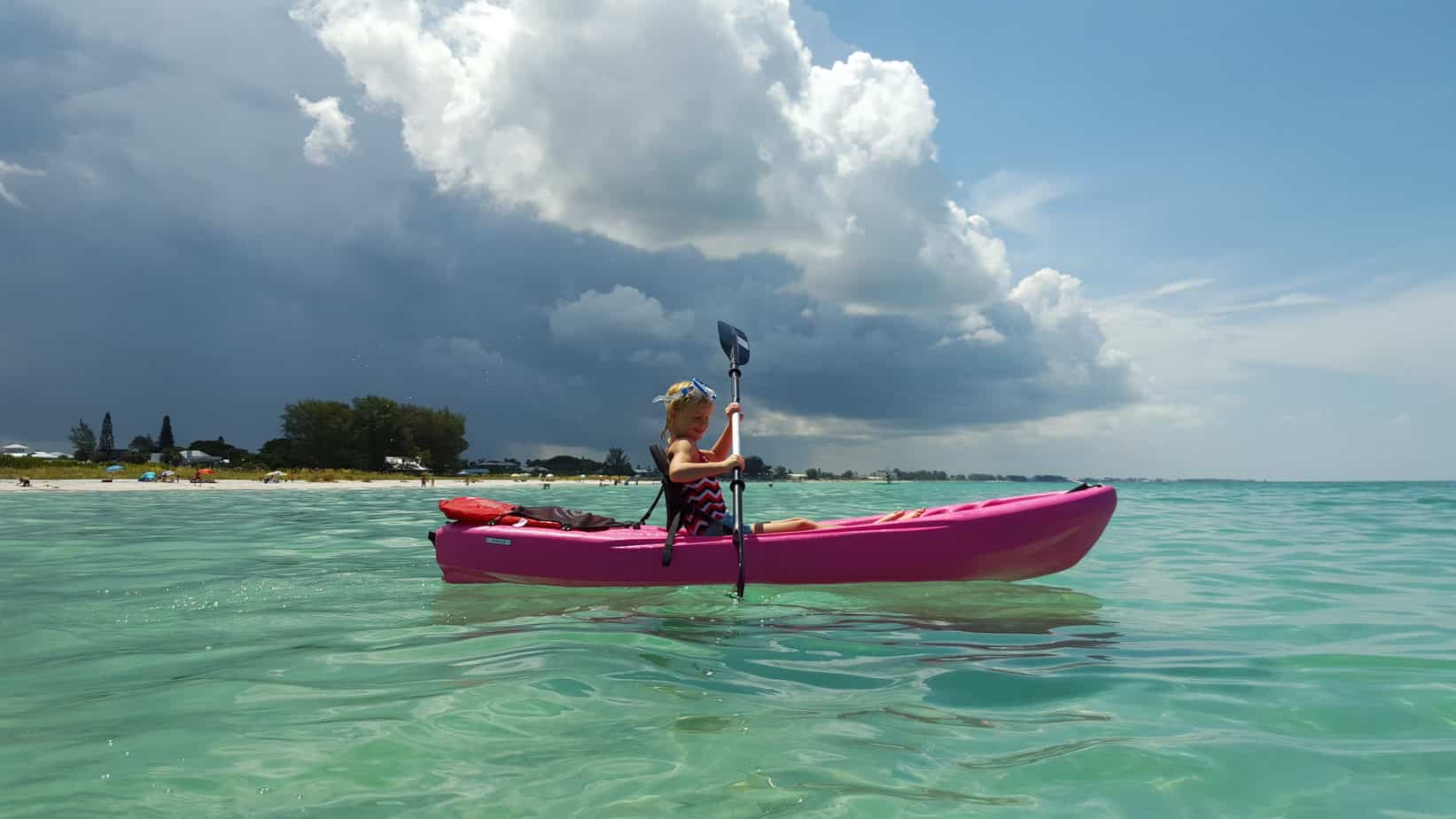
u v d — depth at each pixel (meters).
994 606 3.86
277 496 21.48
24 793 1.65
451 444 76.31
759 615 3.61
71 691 2.43
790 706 2.25
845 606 3.83
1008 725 2.09
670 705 2.26
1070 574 5.12
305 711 2.21
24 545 7.32
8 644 3.13
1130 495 22.92
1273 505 15.47
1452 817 1.54
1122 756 1.85
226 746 1.93
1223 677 2.57
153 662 2.81
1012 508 4.28
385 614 3.72
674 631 3.28
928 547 4.24
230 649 3.02
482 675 2.57
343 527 9.84
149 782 1.71
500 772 1.76
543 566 4.40
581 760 1.83
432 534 4.63
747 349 5.79
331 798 1.63
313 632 3.32
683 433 4.43
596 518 4.67
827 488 49.34
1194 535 8.13
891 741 1.96
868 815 1.54
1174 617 3.62
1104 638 3.17
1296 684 2.48
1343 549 6.78
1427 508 13.93
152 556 6.40
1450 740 1.96
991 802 1.60
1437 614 3.71
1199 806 1.59
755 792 1.64
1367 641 3.12
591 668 2.66
